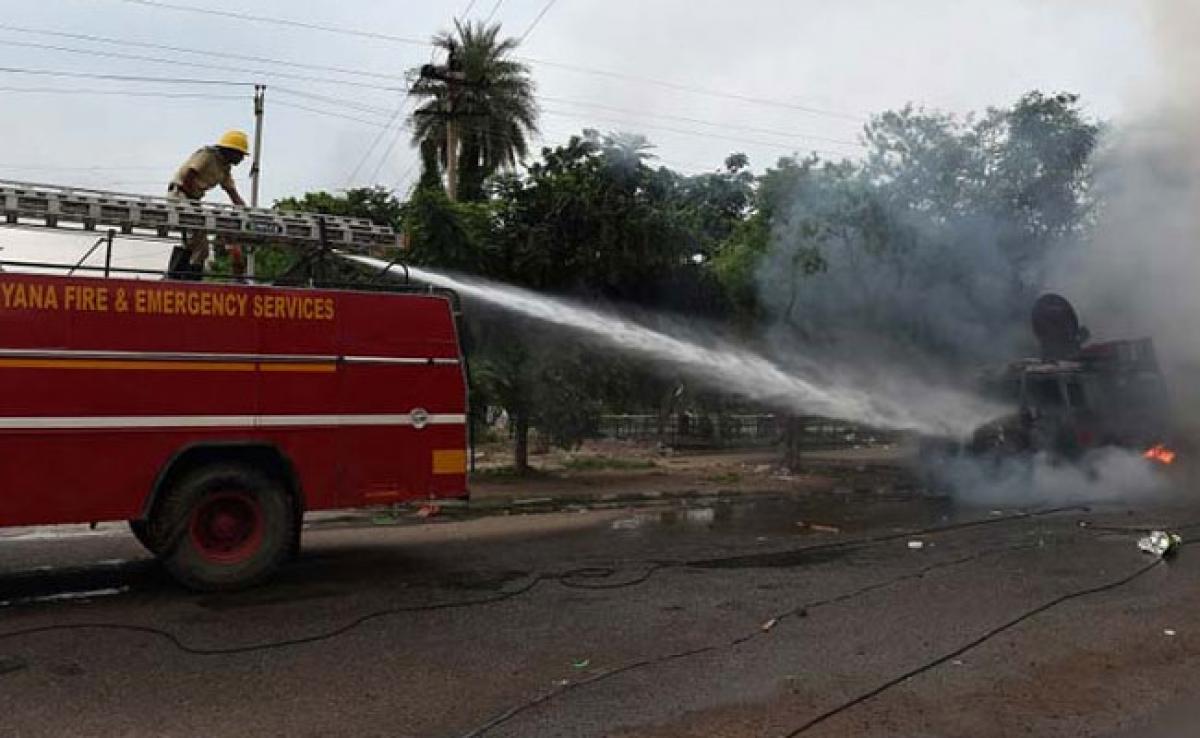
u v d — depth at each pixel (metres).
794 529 11.22
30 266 7.22
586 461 19.28
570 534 10.96
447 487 8.76
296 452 8.10
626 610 7.14
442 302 8.90
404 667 5.71
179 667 5.70
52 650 6.04
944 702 5.09
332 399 8.27
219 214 8.46
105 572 8.70
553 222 15.98
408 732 4.65
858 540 10.31
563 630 6.56
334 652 6.03
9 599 7.57
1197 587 7.76
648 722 4.78
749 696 5.17
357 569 8.82
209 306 7.79
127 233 8.24
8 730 4.64
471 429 15.60
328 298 8.31
